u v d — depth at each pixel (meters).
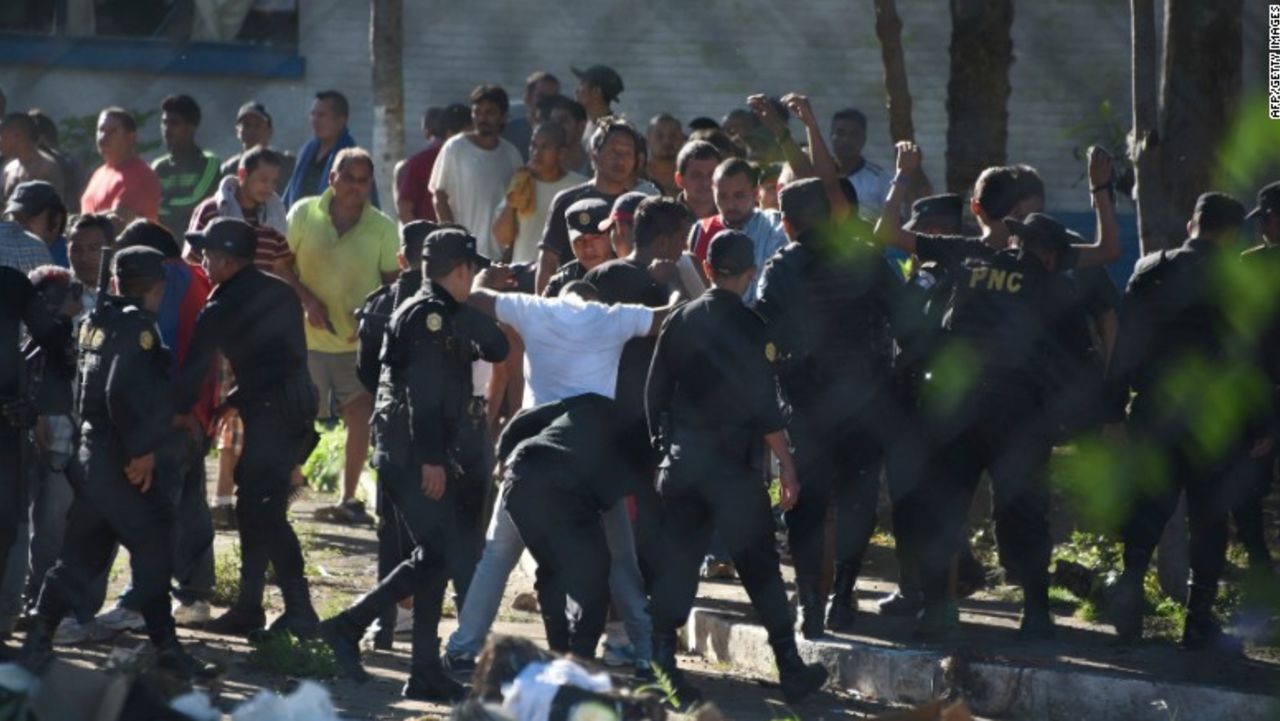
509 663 13.64
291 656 21.11
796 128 30.33
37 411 20.83
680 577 19.89
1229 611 21.55
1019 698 19.64
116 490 20.69
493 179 30.03
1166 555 23.53
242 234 21.95
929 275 24.75
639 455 19.94
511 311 19.83
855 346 21.28
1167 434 19.47
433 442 19.30
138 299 20.97
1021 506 21.55
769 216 24.28
